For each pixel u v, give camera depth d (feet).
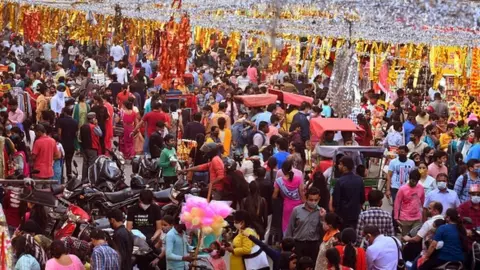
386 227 76.79
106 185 90.22
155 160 104.22
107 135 122.42
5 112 108.88
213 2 106.73
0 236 65.51
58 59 200.03
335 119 104.42
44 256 68.59
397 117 130.11
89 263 70.79
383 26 115.65
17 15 163.84
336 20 110.83
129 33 160.66
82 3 151.02
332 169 94.17
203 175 102.06
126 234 71.56
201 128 117.08
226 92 147.23
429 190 92.73
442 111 134.21
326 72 162.61
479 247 73.92
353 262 68.13
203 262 73.00
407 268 78.48
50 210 82.23
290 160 88.07
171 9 127.65
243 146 116.16
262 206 85.35
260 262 71.61
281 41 136.87
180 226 73.72
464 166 93.91
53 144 105.40
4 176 94.22
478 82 129.70
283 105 127.24
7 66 166.40
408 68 140.97
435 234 74.64
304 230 79.56
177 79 115.24
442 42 129.29
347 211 85.05
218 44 190.60
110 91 142.92
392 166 95.81
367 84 152.46
